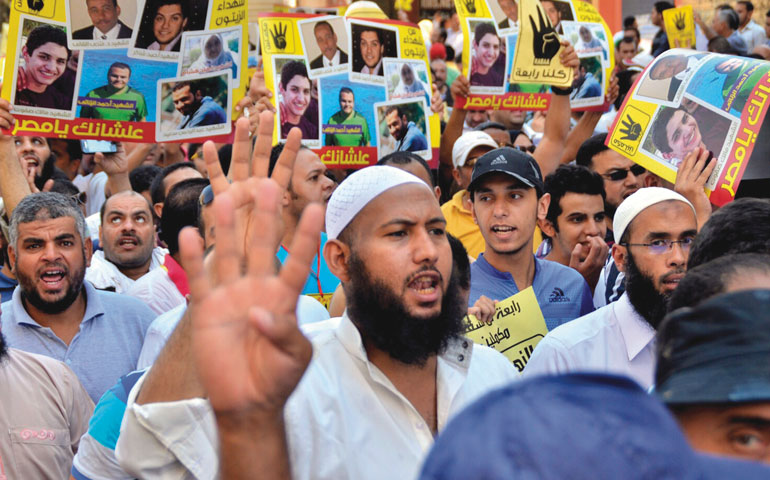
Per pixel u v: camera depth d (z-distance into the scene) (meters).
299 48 4.78
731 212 2.29
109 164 5.68
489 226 3.64
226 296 1.24
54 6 3.94
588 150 4.90
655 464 0.71
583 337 2.87
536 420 0.72
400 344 2.02
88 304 3.63
